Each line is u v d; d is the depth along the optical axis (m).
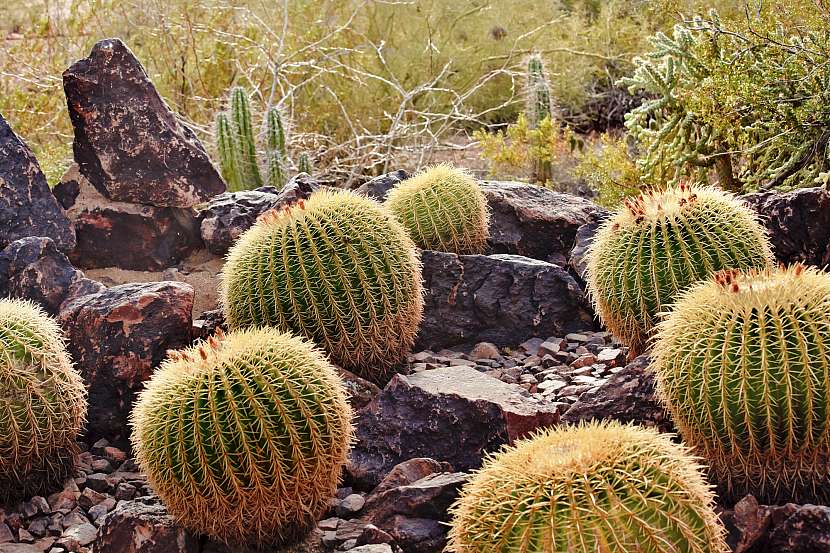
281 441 3.43
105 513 4.13
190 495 3.47
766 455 3.44
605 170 8.66
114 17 11.79
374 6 12.81
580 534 2.59
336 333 4.61
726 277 3.54
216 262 6.42
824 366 3.27
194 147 6.46
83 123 6.24
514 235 6.52
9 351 4.01
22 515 4.10
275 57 10.95
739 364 3.34
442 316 5.71
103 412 4.73
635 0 13.16
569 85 12.72
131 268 6.34
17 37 12.01
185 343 4.88
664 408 4.05
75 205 6.30
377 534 3.66
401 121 12.09
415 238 5.98
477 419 4.23
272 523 3.56
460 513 2.90
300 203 4.70
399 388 4.41
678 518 2.68
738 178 8.12
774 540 3.37
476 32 13.13
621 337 4.87
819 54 7.37
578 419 4.19
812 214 5.39
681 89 7.95
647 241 4.60
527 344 5.63
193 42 11.29
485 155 9.88
